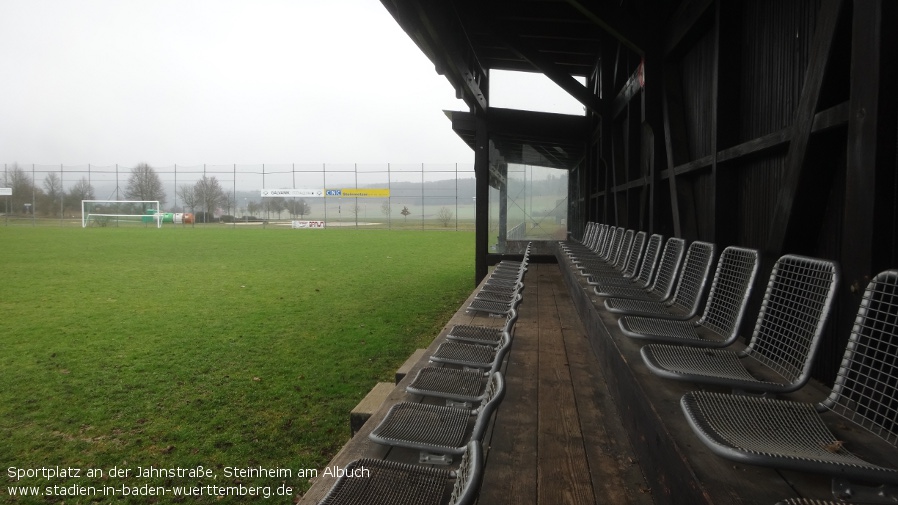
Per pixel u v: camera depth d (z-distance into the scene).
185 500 2.57
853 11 1.90
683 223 4.39
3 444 3.17
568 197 11.63
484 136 9.46
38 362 4.85
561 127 9.63
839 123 2.07
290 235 26.11
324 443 3.19
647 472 1.79
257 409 3.73
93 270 11.81
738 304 2.37
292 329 6.24
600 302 3.47
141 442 3.21
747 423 1.47
